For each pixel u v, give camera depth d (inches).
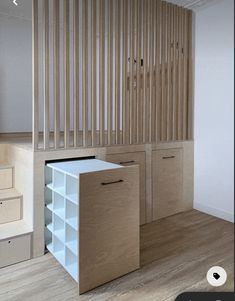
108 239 71.8
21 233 81.1
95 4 92.7
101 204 69.9
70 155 89.3
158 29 112.3
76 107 89.9
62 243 83.0
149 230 105.7
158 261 82.4
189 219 116.9
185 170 125.4
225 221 114.1
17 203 90.7
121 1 100.5
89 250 68.5
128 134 105.8
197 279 72.7
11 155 101.1
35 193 83.0
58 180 82.7
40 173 83.4
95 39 93.6
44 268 78.1
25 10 129.5
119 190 73.2
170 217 119.6
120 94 106.2
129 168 75.0
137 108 107.8
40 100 144.8
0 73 133.6
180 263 81.1
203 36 119.3
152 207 114.9
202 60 120.4
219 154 115.5
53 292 67.4
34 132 81.7
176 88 120.7
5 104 135.9
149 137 112.2
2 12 129.4
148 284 70.9
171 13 116.0
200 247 91.4
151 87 111.3
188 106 125.0
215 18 113.6
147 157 111.2
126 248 75.5
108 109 99.2
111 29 97.2
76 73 89.1
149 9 108.9
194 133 126.9
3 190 96.3
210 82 117.3
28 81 142.1
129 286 70.2
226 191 113.9
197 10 121.0
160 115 116.0
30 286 69.7
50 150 84.9
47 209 90.2
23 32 138.5
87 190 67.2
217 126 115.5
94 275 69.6
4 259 78.5
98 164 82.7
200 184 125.9
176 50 119.0
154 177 114.4
